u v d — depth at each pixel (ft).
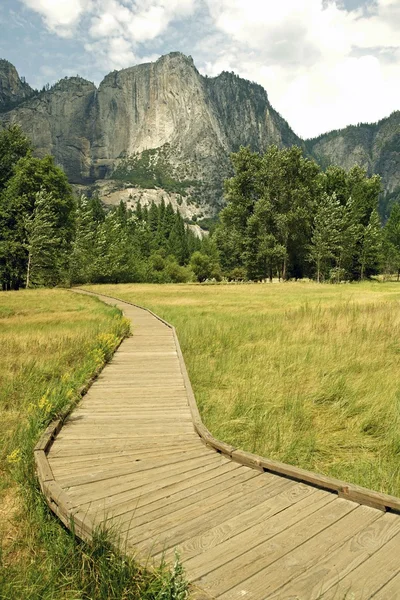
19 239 176.76
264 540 11.12
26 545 12.75
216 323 57.88
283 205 212.02
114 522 12.12
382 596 8.98
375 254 227.81
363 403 25.67
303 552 10.55
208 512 12.71
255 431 21.89
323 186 232.94
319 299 99.30
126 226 356.59
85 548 11.46
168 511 12.85
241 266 323.16
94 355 36.24
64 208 196.54
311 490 14.10
